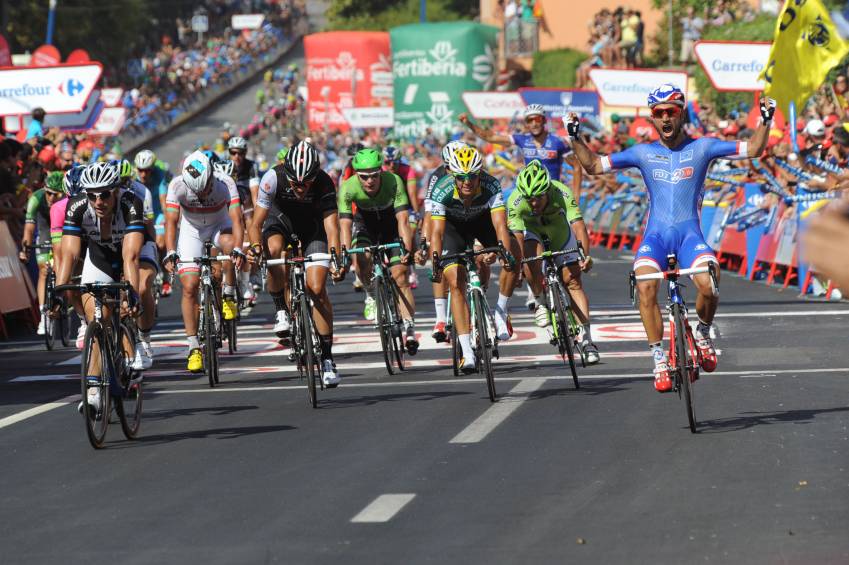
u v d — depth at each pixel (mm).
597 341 39375
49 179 44000
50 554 16938
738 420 24766
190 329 33688
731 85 66688
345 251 30594
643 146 25984
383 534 17234
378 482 20406
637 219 81250
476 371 30453
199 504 19406
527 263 34031
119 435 25969
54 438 25766
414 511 18406
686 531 16859
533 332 42312
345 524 17828
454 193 30562
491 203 30812
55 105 67250
